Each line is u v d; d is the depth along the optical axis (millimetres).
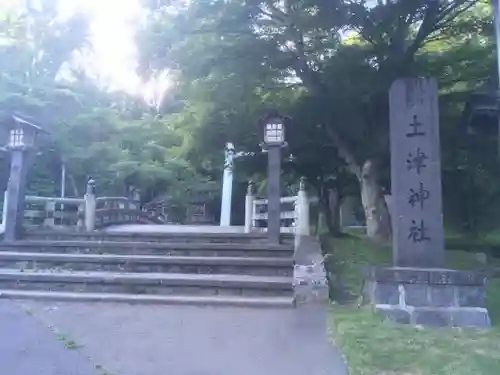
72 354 4723
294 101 10930
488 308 6766
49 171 19438
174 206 25609
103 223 14367
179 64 9852
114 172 20547
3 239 10375
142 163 21812
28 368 4336
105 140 19828
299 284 7090
